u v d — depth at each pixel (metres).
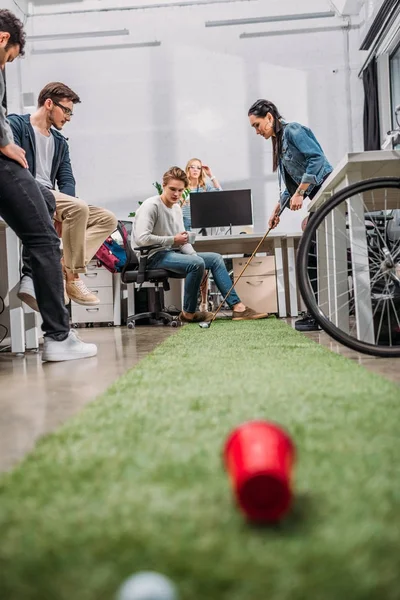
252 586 0.43
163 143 7.12
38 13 7.14
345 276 2.40
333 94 7.02
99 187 7.19
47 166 2.69
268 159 7.04
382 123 6.60
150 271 4.07
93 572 0.46
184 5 7.06
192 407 1.08
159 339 2.96
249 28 7.04
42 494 0.64
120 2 7.09
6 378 1.74
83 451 0.81
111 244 4.25
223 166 7.10
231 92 7.09
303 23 7.00
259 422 0.56
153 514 0.57
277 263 4.52
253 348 2.15
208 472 0.69
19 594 0.43
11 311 2.58
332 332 1.87
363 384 1.27
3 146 2.02
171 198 4.13
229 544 0.49
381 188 1.94
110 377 1.65
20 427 1.05
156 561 0.47
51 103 2.63
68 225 2.50
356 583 0.42
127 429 0.93
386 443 0.79
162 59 7.11
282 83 7.05
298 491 0.61
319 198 2.75
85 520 0.56
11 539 0.53
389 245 2.21
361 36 6.79
